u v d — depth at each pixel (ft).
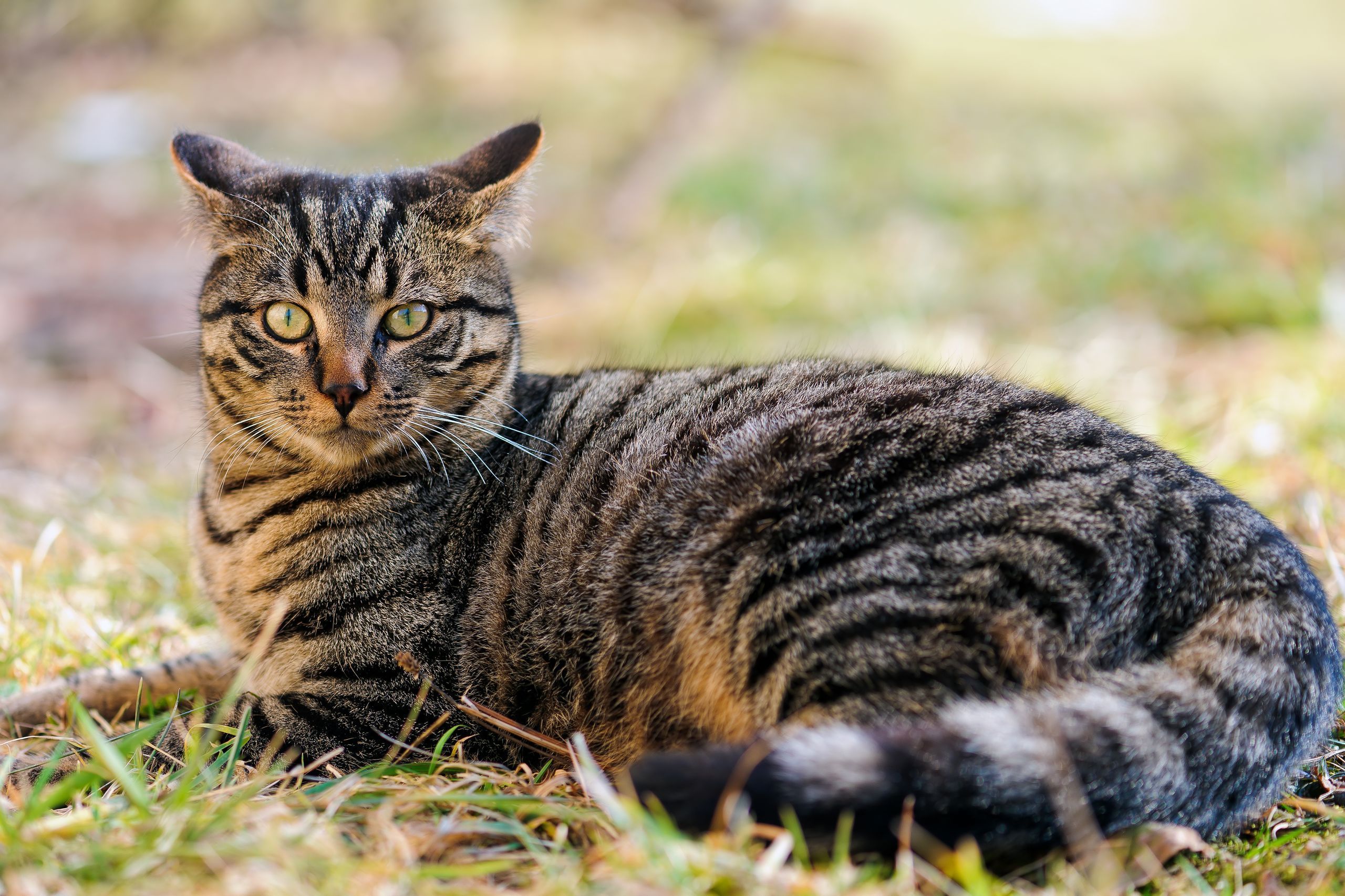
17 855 7.71
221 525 12.15
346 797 8.90
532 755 10.80
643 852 7.71
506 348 12.55
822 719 8.71
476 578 11.44
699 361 22.25
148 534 17.58
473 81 46.60
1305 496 15.62
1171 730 8.21
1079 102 43.57
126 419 23.43
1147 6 66.90
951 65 51.13
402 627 11.26
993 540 9.05
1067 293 25.45
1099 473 9.54
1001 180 33.53
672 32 49.65
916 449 9.78
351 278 11.34
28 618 14.12
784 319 25.98
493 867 7.91
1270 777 8.70
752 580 9.46
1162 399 19.84
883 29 53.01
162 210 37.29
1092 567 8.86
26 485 19.77
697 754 8.21
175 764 10.02
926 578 8.98
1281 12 65.82
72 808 8.97
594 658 10.48
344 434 11.40
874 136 39.50
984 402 10.43
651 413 11.66
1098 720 8.06
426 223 11.85
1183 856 8.43
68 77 50.42
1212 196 29.43
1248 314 23.20
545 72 46.80
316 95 47.06
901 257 28.35
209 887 7.39
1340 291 22.39
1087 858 8.02
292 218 11.47
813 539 9.41
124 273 31.96
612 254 31.76
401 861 8.02
